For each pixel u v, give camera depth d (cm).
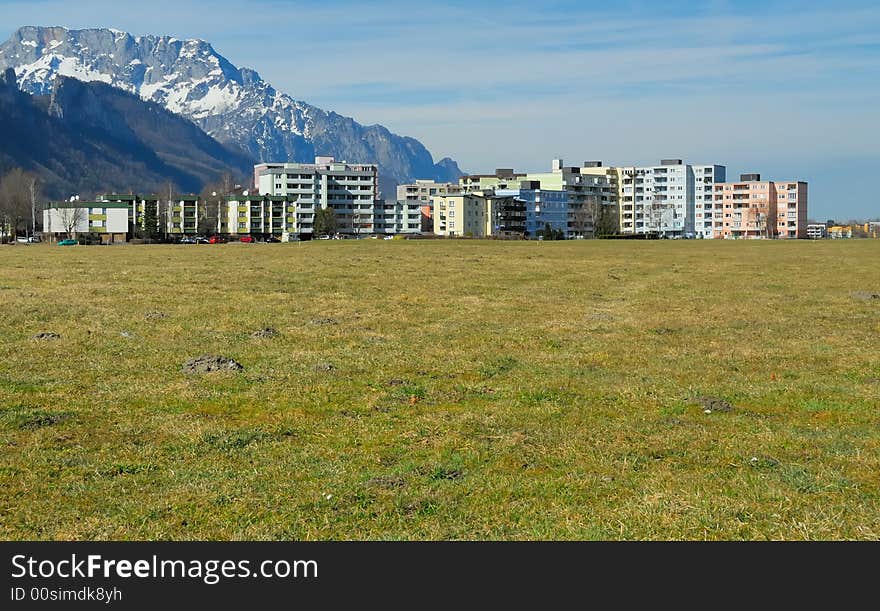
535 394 1738
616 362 2127
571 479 1190
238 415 1556
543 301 3597
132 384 1805
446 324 2806
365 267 5772
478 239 15188
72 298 3469
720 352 2281
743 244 12100
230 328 2655
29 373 1905
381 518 1059
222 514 1069
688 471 1234
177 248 10550
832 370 2031
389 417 1545
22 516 1060
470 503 1104
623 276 5206
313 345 2348
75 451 1315
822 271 5838
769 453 1318
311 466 1249
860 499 1109
